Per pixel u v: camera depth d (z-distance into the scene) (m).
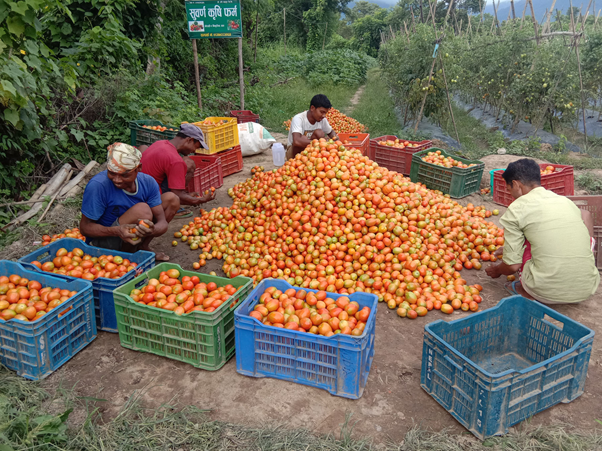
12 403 2.98
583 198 5.14
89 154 7.95
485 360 3.64
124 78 9.15
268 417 2.97
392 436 2.82
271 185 5.64
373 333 3.45
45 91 6.14
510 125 13.43
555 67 11.59
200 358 3.41
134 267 4.00
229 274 4.90
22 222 5.86
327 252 4.81
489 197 7.62
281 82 22.08
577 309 4.29
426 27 12.88
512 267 4.27
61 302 3.45
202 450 2.68
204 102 14.33
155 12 10.97
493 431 2.75
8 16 5.04
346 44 49.56
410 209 5.23
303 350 3.13
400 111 17.20
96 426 2.85
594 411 3.03
